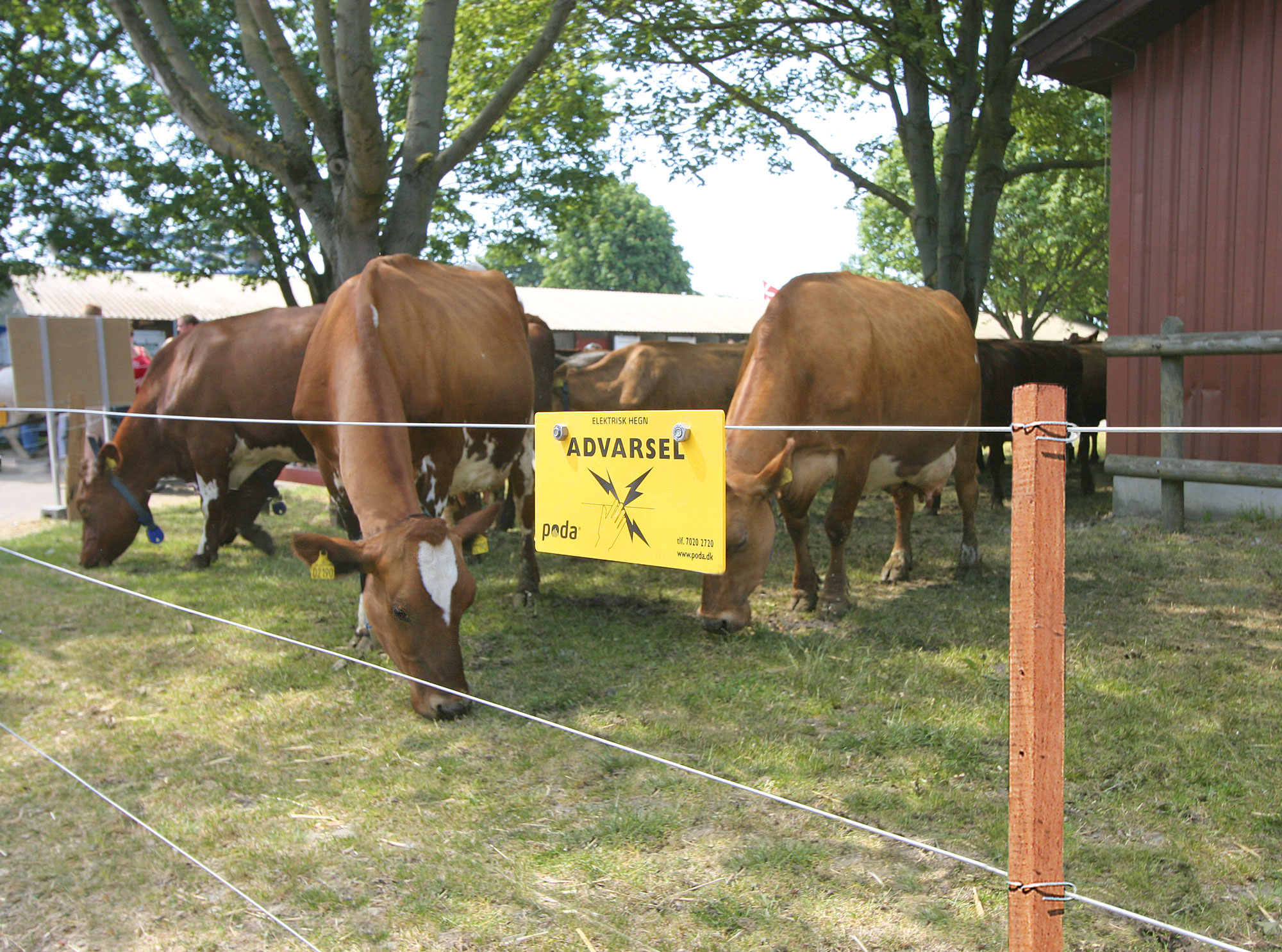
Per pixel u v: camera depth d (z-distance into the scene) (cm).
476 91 1161
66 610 571
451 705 361
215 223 1426
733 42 1138
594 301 3162
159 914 264
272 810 317
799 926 246
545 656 468
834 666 438
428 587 355
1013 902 134
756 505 452
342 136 779
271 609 567
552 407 808
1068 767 328
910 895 259
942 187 1119
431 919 254
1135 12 725
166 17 798
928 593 583
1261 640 460
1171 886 260
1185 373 764
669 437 188
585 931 246
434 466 481
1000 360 953
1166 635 471
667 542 190
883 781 325
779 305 517
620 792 322
